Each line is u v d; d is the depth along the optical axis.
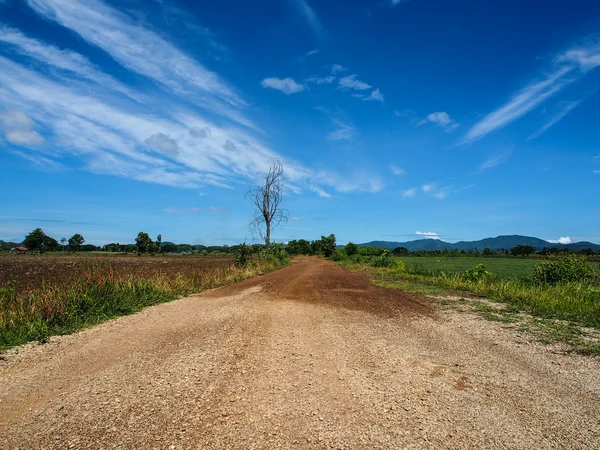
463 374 4.45
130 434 3.09
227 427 3.21
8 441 2.99
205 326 6.92
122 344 5.70
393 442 2.99
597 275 12.48
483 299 10.31
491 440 3.02
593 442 2.97
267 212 34.03
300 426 3.24
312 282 15.35
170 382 4.18
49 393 3.89
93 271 10.47
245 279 17.42
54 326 6.64
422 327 6.86
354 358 5.07
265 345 5.67
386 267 25.03
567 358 5.00
